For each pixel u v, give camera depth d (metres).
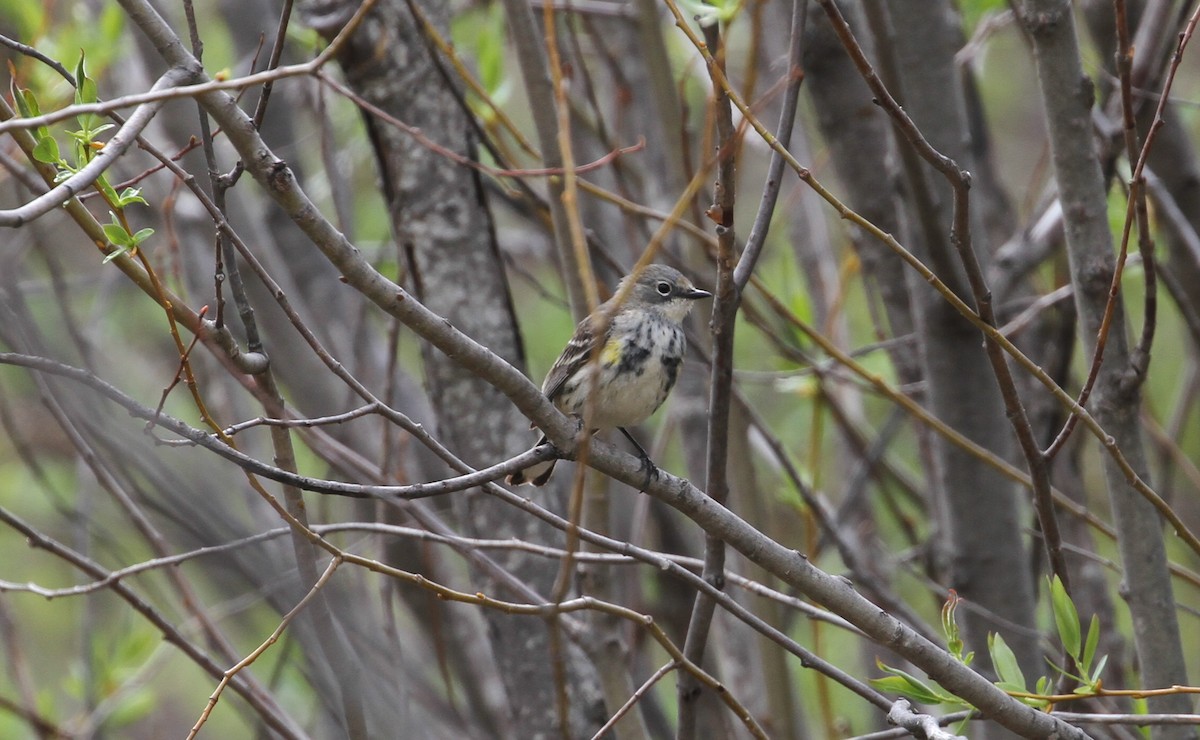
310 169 17.80
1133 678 11.99
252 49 15.99
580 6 13.77
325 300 15.97
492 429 11.34
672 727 15.34
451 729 12.62
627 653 11.43
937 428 9.96
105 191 7.02
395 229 11.49
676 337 10.95
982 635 10.50
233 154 15.37
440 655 12.05
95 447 11.54
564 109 6.62
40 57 7.23
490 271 11.43
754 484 12.01
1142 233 8.41
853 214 7.53
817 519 12.28
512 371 7.42
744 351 19.33
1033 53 9.44
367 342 15.78
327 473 14.41
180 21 17.28
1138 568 9.15
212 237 14.59
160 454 12.75
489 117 12.85
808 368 12.62
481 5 15.88
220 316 7.30
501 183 11.70
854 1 12.23
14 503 19.14
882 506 18.81
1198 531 18.47
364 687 9.98
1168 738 9.04
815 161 15.99
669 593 15.42
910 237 10.57
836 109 12.62
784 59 12.66
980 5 13.09
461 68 10.76
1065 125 8.94
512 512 11.45
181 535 13.04
